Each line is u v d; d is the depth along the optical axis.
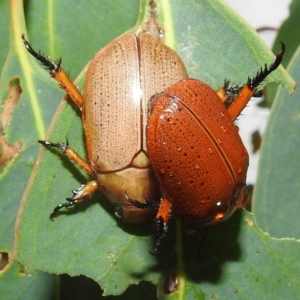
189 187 0.14
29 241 0.15
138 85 0.15
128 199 0.14
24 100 0.15
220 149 0.14
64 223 0.15
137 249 0.15
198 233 0.15
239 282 0.15
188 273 0.15
